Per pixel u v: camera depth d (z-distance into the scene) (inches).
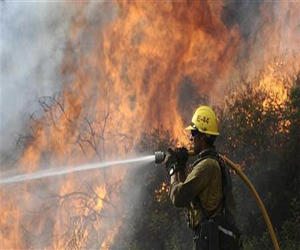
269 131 836.6
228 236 459.8
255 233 812.0
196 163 471.2
